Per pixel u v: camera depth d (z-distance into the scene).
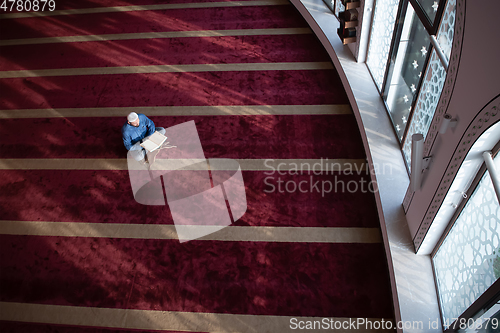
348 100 4.70
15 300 3.33
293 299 3.11
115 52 5.87
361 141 4.24
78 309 3.22
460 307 2.37
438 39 2.57
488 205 1.97
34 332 3.13
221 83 5.14
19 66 5.82
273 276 3.25
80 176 4.23
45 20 6.78
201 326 3.04
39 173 4.31
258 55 5.54
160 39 6.03
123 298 3.25
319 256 3.34
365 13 4.14
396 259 2.91
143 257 3.49
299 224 3.59
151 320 3.11
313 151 4.21
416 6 2.89
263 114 4.66
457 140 2.05
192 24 6.28
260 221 3.64
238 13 6.43
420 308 2.66
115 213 3.86
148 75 5.39
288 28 6.00
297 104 4.74
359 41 4.42
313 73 5.16
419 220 2.77
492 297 1.90
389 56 3.71
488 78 1.67
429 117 2.87
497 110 1.61
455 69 2.04
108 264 3.47
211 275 3.31
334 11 5.41
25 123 4.91
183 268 3.38
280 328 2.97
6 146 4.64
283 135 4.40
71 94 5.25
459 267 2.38
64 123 4.85
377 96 4.19
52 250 3.62
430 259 2.88
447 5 2.38
